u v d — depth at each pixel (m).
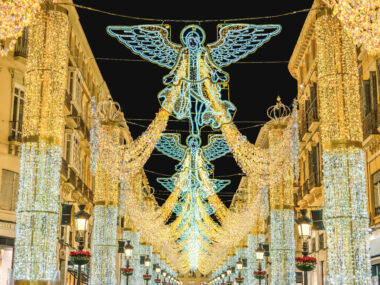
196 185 25.91
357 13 8.56
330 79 10.83
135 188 27.61
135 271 28.20
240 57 13.45
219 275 53.81
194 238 40.84
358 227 10.38
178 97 14.29
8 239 22.16
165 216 27.66
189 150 20.83
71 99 28.98
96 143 18.08
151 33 12.94
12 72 23.02
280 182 17.95
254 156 17.83
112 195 18.56
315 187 28.56
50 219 11.09
